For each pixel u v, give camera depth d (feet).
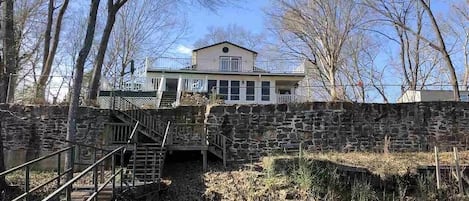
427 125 59.36
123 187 37.42
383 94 92.53
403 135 59.16
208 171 53.26
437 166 43.98
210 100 74.59
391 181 43.88
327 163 44.42
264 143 59.00
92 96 68.13
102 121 59.36
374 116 59.77
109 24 70.18
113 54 123.54
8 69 62.95
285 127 59.41
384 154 54.54
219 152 57.11
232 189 44.98
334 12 100.01
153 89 87.04
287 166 45.24
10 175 48.98
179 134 60.34
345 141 58.90
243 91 99.25
